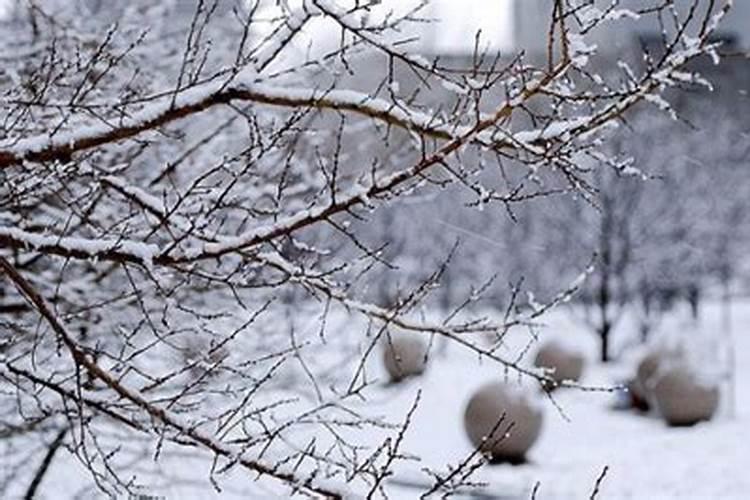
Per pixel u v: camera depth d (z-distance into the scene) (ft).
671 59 23.25
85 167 27.78
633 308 178.29
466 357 154.51
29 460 42.75
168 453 41.24
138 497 29.73
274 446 41.96
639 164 165.99
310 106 23.91
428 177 25.30
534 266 165.99
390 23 26.11
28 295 25.18
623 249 162.61
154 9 41.57
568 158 24.50
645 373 116.67
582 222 166.50
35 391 31.89
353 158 41.16
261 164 39.17
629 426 109.29
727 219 174.70
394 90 23.86
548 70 22.88
